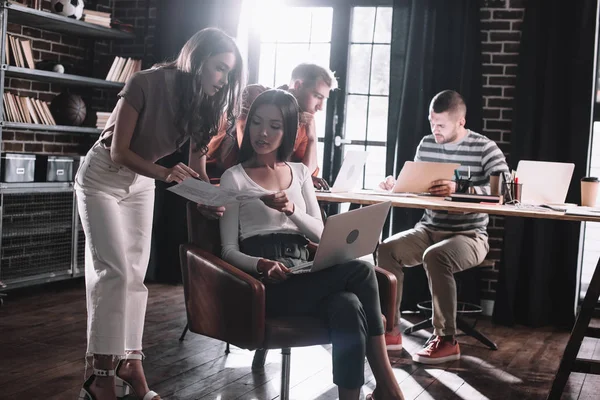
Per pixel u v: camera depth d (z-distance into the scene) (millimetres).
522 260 4820
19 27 5172
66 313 4398
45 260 4945
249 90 3568
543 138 4754
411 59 5020
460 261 3807
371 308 2443
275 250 2594
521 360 3852
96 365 2543
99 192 2602
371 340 2443
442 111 4094
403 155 5047
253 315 2227
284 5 5590
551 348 4172
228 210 2586
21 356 3469
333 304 2354
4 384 3045
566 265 4754
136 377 2766
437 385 3332
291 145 2695
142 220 2777
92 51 5848
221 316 2346
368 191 4113
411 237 4070
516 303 4836
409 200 3635
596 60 4824
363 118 5438
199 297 2453
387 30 5363
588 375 3625
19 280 4719
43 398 2900
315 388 3215
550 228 4770
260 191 2447
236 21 5512
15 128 5180
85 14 5266
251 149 2707
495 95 4996
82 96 5754
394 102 5125
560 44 4746
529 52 4801
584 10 4664
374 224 2484
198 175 2557
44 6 5293
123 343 2559
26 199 4793
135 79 2500
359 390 2326
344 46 5414
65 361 3418
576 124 4688
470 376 3500
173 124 2582
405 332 4301
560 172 3873
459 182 3947
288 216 2586
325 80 3781
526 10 4820
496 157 4086
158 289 5301
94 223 2576
